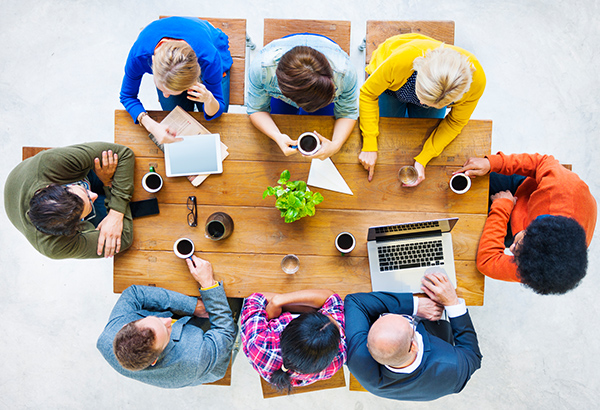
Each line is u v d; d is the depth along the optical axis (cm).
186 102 210
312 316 147
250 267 182
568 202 160
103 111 266
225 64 195
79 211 154
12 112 267
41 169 161
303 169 183
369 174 180
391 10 261
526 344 255
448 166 181
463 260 180
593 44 260
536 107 260
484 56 262
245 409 256
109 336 166
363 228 182
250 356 165
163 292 180
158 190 181
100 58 266
